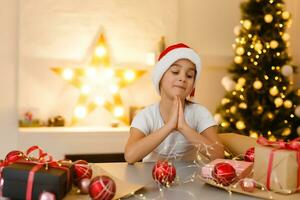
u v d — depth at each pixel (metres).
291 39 3.37
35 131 2.78
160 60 1.17
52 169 0.69
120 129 2.96
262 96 2.82
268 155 0.78
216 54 3.33
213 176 0.81
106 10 3.06
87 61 3.07
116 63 3.11
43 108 3.02
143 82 3.18
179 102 1.12
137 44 3.12
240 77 2.87
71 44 3.03
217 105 3.33
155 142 1.06
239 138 1.16
